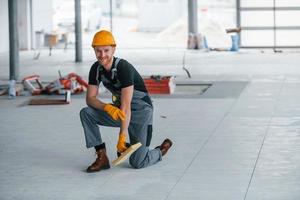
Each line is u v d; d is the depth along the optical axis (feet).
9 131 35.50
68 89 49.90
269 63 76.64
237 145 30.71
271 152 29.14
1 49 101.86
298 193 22.76
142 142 26.30
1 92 52.39
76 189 23.73
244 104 43.91
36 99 47.57
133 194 22.94
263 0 104.01
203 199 22.18
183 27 126.31
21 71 70.85
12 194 23.24
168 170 26.14
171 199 22.26
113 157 28.50
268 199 22.09
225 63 77.77
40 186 24.23
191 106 43.42
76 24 82.89
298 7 103.35
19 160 28.48
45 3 112.57
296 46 104.06
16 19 62.08
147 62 80.89
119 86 25.40
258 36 104.78
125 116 25.13
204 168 26.40
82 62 82.38
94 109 25.84
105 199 22.44
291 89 51.70
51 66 77.00
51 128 36.17
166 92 50.06
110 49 25.09
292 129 34.55
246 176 25.07
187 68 71.97
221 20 127.54
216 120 37.73
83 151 30.04
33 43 107.14
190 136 33.04
